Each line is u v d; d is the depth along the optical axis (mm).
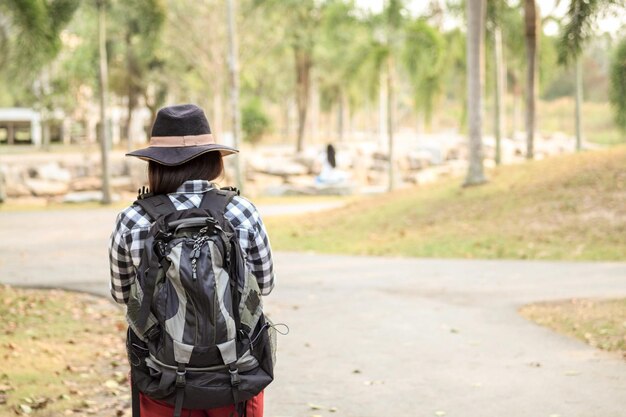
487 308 10125
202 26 41062
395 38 31250
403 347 7879
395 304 10539
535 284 11984
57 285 12461
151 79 50812
